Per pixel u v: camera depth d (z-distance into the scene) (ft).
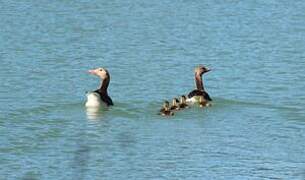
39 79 133.18
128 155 91.71
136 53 162.30
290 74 140.77
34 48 164.35
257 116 108.37
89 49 165.78
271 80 135.23
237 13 223.10
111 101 112.98
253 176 86.48
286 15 220.23
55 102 115.34
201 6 236.02
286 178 86.07
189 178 85.61
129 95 120.98
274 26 201.57
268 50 166.61
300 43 175.83
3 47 164.55
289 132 101.65
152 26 200.44
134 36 184.85
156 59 155.33
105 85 112.98
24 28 191.62
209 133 100.12
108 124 103.09
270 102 117.29
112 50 165.48
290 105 115.44
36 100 116.78
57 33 185.98
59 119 105.60
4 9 220.84
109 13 221.25
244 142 97.19
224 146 95.71
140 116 106.93
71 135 98.78
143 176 85.71
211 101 114.73
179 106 109.19
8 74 136.56
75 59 153.89
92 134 99.04
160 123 103.71
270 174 87.20
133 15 218.79
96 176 85.35
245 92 124.98
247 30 194.59
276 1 244.42
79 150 92.68
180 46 171.42
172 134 99.40
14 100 116.57
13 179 83.76
